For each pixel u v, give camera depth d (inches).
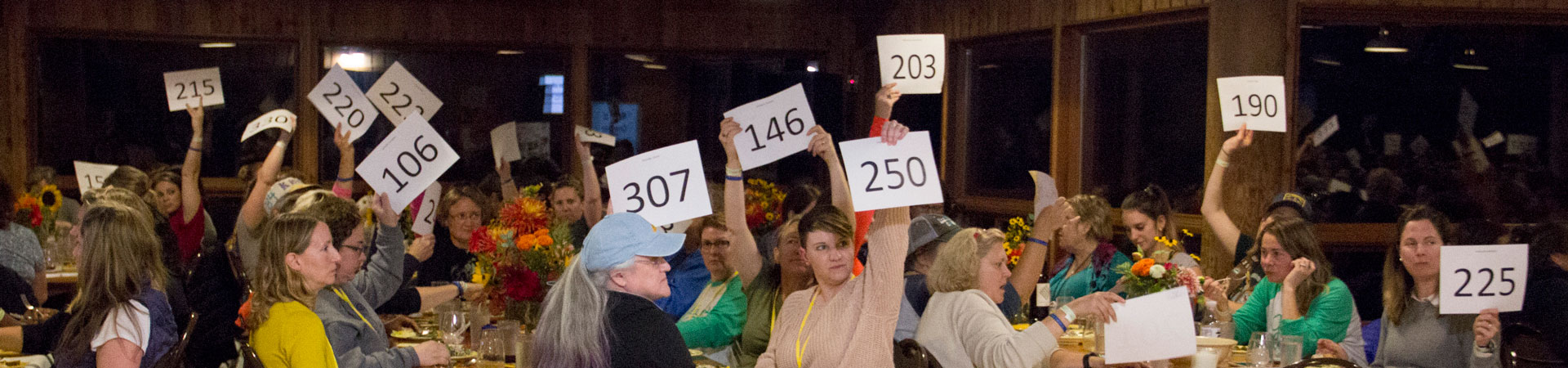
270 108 299.9
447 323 130.6
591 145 313.9
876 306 105.5
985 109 278.1
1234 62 199.9
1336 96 205.6
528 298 139.2
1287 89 198.1
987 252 127.8
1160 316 103.6
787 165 328.8
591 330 83.1
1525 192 211.2
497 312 149.9
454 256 200.8
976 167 282.8
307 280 104.3
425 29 303.4
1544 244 133.2
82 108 293.4
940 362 114.8
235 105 298.5
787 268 133.7
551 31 310.0
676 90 322.0
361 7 300.0
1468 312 120.3
